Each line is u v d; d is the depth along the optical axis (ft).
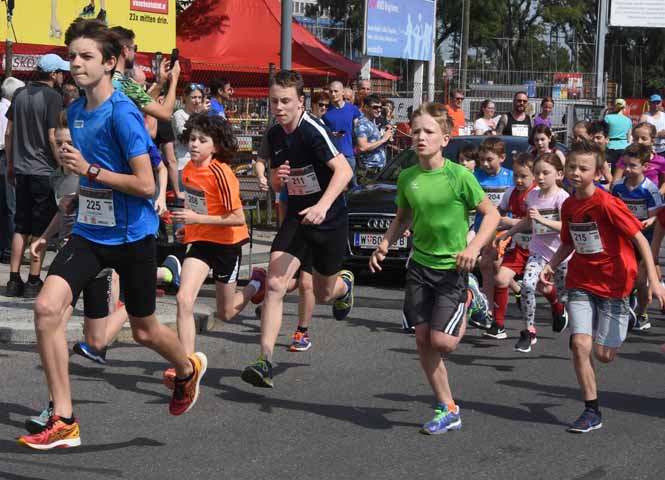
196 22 72.23
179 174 41.27
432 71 90.27
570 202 21.81
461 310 20.35
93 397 22.93
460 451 19.65
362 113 52.90
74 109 18.22
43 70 34.27
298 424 21.30
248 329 31.35
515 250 30.60
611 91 109.60
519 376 26.09
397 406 22.89
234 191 23.86
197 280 23.89
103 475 17.81
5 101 42.29
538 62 216.33
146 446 19.54
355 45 195.62
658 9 142.00
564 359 28.19
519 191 30.48
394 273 43.73
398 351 28.68
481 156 32.86
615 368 27.22
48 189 33.81
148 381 24.44
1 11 61.87
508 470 18.57
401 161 44.52
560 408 23.00
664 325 33.88
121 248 18.13
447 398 21.02
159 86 29.53
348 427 21.16
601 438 20.70
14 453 18.81
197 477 17.85
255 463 18.70
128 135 17.72
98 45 17.65
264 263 44.32
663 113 69.62
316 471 18.31
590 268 21.63
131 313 18.62
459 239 20.38
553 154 29.27
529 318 29.19
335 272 25.12
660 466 18.97
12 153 34.04
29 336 27.78
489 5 212.64
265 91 76.89
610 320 21.83
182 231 36.86
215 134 23.85
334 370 26.27
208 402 22.82
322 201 23.16
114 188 17.72
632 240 21.52
